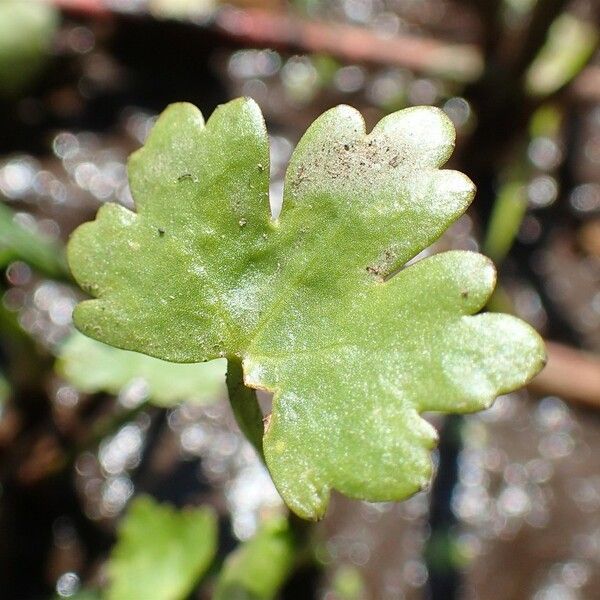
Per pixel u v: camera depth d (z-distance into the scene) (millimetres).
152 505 68
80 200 94
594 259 93
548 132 98
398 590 75
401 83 102
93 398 81
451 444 82
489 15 88
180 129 45
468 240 93
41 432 79
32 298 88
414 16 109
